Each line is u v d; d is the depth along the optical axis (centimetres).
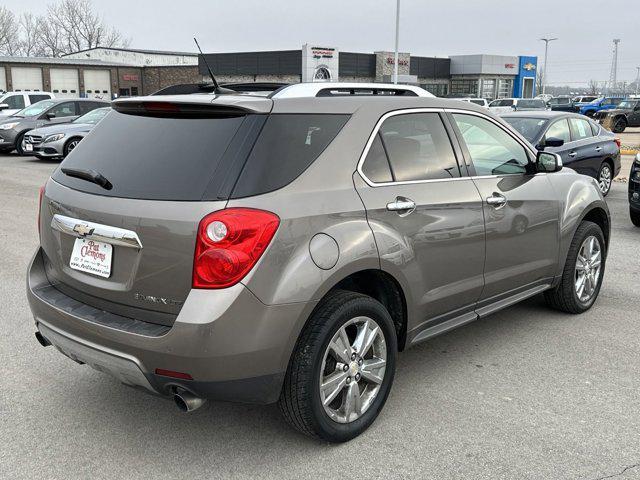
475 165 399
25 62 4731
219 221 272
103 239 299
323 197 303
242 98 308
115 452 319
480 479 295
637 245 776
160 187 290
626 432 337
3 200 1080
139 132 319
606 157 1109
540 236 449
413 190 348
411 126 365
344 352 315
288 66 4922
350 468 305
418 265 348
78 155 336
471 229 381
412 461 310
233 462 311
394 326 347
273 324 281
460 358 433
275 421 350
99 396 378
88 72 5112
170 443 328
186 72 5353
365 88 374
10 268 649
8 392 382
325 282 295
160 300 285
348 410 322
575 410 360
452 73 5956
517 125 1023
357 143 328
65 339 313
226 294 271
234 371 278
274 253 280
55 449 321
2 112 2159
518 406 364
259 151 291
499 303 429
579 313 521
